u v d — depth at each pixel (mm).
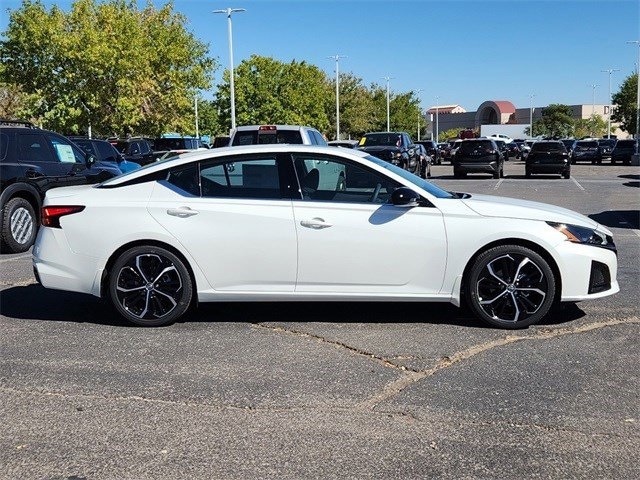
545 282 5898
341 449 3812
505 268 5941
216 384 4754
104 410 4348
